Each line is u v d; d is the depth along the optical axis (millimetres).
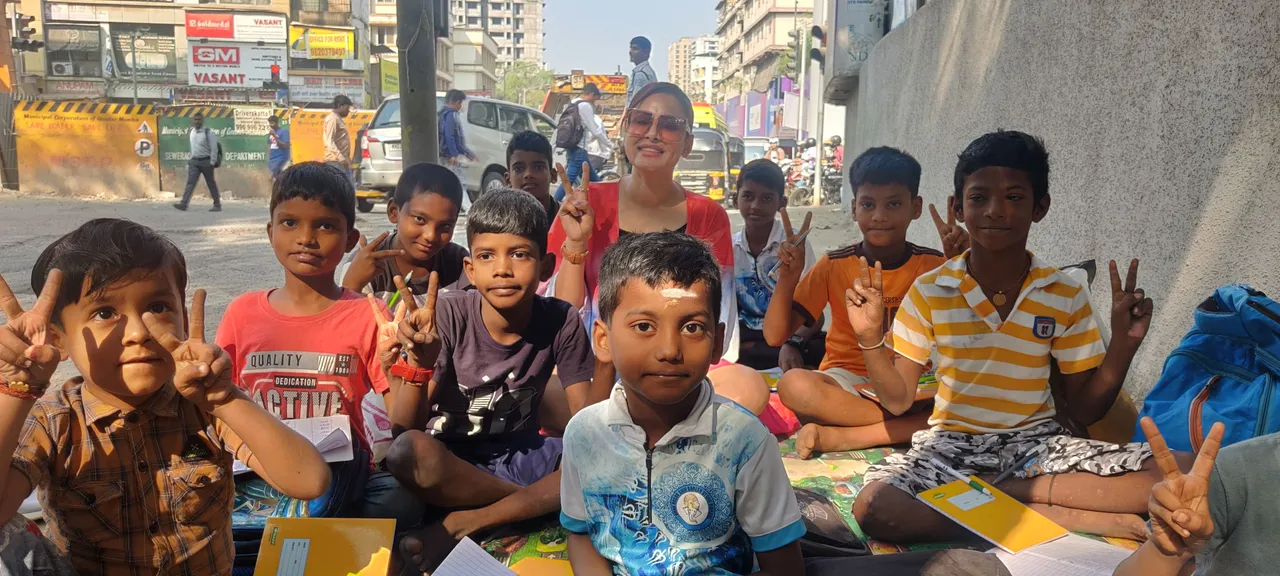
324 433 2361
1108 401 2494
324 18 37281
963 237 3070
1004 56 5262
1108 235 3816
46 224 10547
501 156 11961
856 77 11727
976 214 2484
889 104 9031
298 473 1726
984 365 2584
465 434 2574
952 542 2395
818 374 3078
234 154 17359
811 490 2682
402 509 2385
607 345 1867
